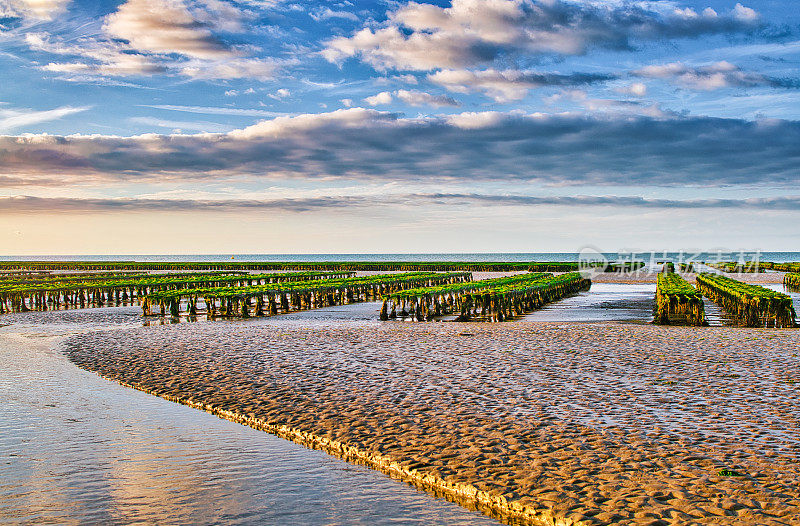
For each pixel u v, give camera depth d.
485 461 9.93
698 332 24.53
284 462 10.48
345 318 34.09
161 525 8.27
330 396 14.27
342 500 8.99
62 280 59.78
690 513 7.88
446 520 8.34
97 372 17.94
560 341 22.27
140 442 11.59
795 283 55.97
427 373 16.62
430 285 59.38
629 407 12.88
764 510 7.88
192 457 10.77
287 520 8.41
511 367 17.33
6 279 60.16
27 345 23.80
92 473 10.07
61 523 8.34
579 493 8.61
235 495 9.20
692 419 11.93
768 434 10.91
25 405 14.26
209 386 15.66
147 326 30.02
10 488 9.48
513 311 35.47
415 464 9.97
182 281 51.12
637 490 8.62
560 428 11.45
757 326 27.64
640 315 34.34
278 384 15.62
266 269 111.00
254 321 32.50
